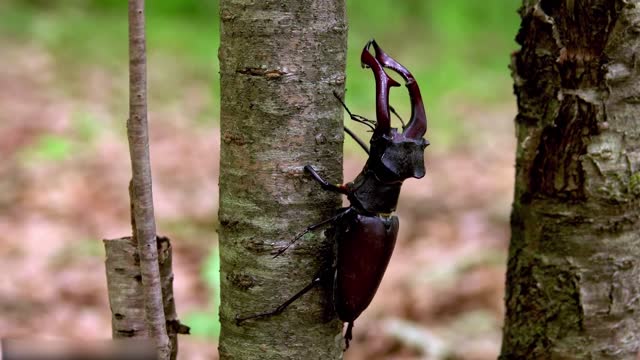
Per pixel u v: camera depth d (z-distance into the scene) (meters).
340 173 2.72
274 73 2.54
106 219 7.90
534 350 3.35
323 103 2.61
